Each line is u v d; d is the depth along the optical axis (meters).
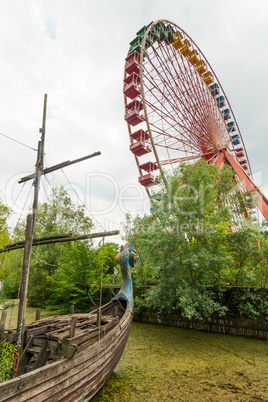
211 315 15.80
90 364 6.46
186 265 15.77
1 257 26.02
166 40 32.84
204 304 13.92
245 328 14.50
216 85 39.12
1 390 4.18
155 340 13.60
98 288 19.94
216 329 15.39
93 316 9.74
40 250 25.64
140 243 17.72
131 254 12.85
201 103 33.78
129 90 29.16
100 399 7.17
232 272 15.16
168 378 8.74
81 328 8.29
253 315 14.82
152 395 7.52
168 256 16.23
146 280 20.39
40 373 4.89
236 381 8.56
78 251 20.41
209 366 9.87
